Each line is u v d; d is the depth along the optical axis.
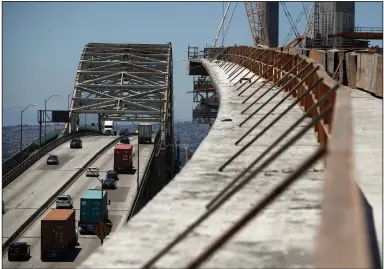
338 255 3.14
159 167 143.62
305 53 40.16
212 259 6.29
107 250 6.21
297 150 13.69
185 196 8.91
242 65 61.03
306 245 6.74
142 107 177.12
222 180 10.30
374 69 28.14
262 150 13.74
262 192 9.42
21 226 70.50
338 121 4.82
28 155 118.75
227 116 20.69
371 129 17.22
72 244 63.41
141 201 94.62
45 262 58.28
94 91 185.25
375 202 9.10
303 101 22.06
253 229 7.40
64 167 109.56
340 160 3.88
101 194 72.44
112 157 125.06
